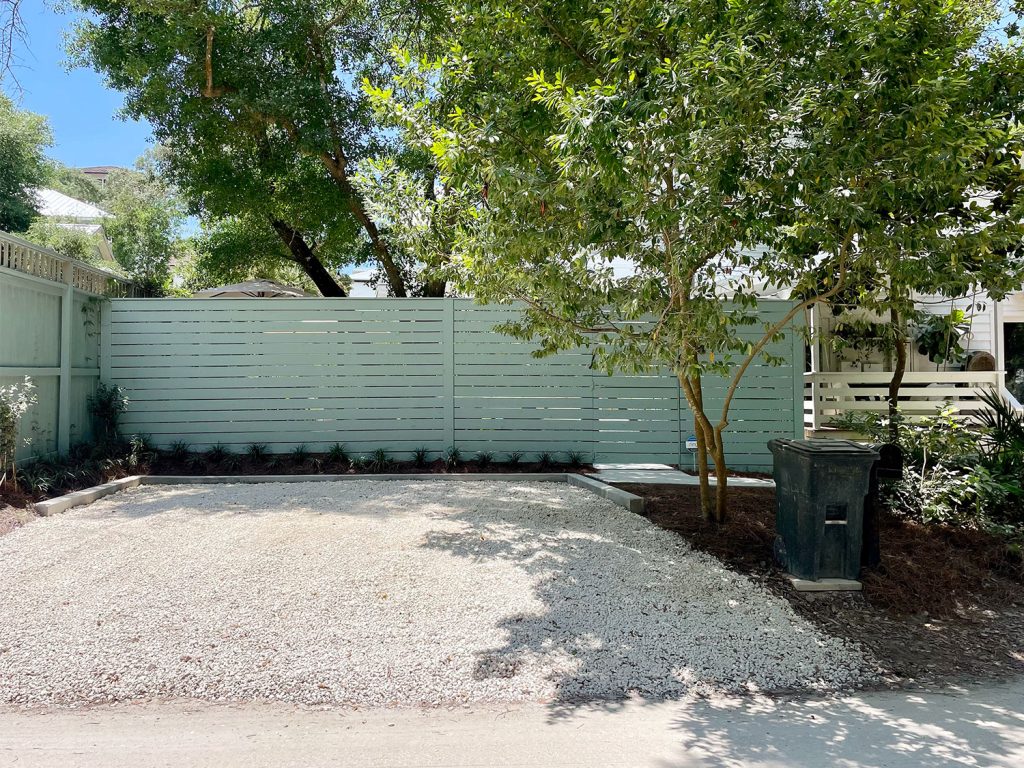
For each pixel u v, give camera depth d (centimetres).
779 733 361
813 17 600
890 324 727
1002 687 427
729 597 529
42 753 332
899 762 333
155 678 405
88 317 977
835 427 1127
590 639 459
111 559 572
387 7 1184
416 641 450
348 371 1021
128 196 2670
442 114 709
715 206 494
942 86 514
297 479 922
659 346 541
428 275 754
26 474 782
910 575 575
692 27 572
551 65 703
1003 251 695
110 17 1156
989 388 1118
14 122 1725
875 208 550
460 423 1025
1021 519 708
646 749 342
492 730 360
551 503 784
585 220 555
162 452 991
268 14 1151
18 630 452
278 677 408
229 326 1012
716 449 685
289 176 1223
